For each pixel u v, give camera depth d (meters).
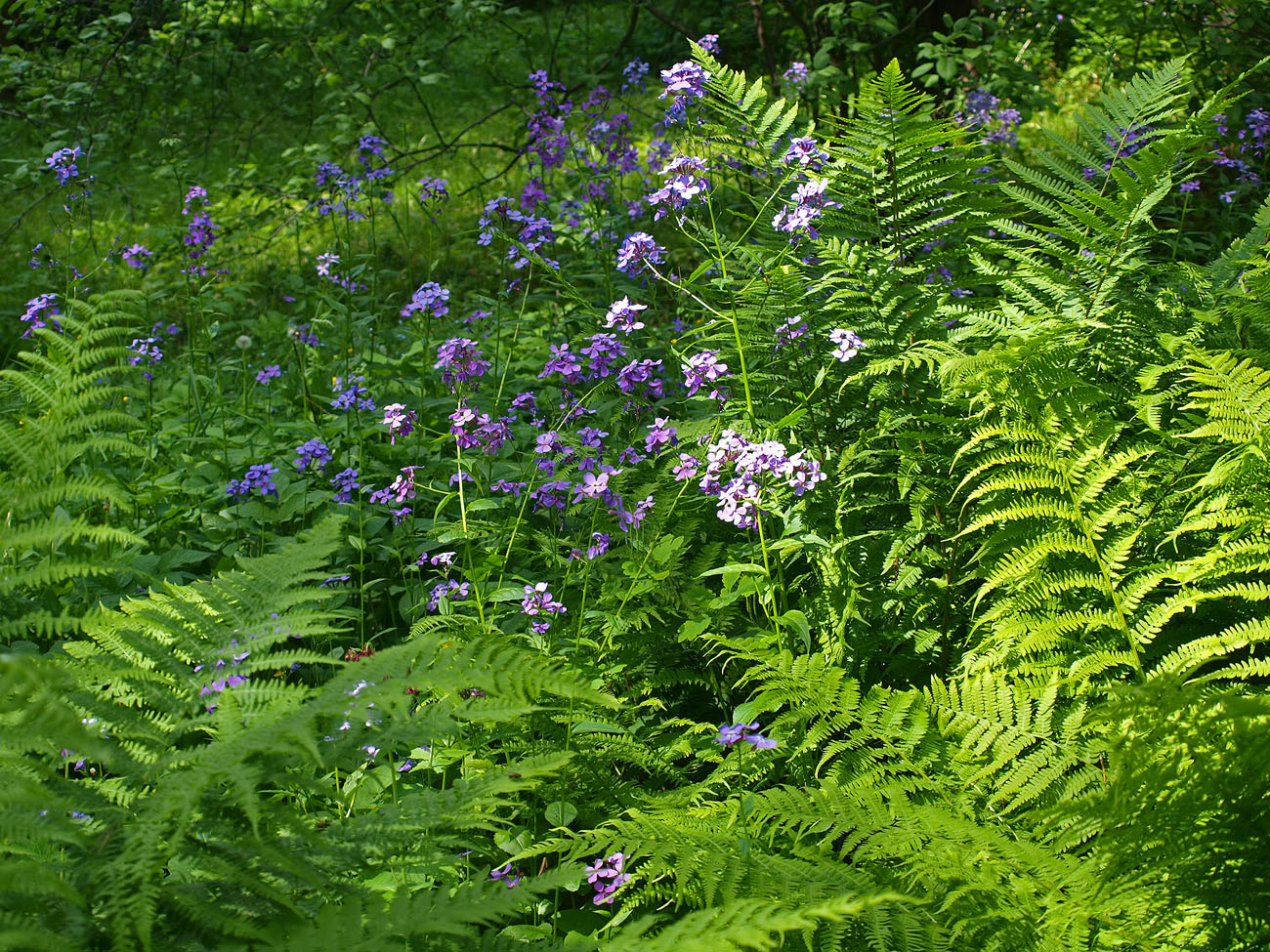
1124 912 1.91
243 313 7.75
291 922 1.59
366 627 4.00
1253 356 2.85
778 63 8.67
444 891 1.78
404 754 2.94
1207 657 2.21
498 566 3.18
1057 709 2.35
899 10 7.89
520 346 5.68
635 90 7.05
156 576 3.91
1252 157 6.66
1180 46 7.20
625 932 1.71
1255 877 1.83
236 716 1.69
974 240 3.70
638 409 4.01
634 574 3.12
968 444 2.54
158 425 5.14
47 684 1.46
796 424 3.43
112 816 1.58
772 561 3.45
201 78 9.22
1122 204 3.12
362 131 7.99
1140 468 2.90
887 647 3.16
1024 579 2.49
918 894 2.04
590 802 2.72
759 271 3.68
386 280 8.10
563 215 6.25
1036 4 6.86
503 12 9.05
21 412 4.39
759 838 2.28
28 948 1.38
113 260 6.27
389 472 4.64
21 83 8.38
